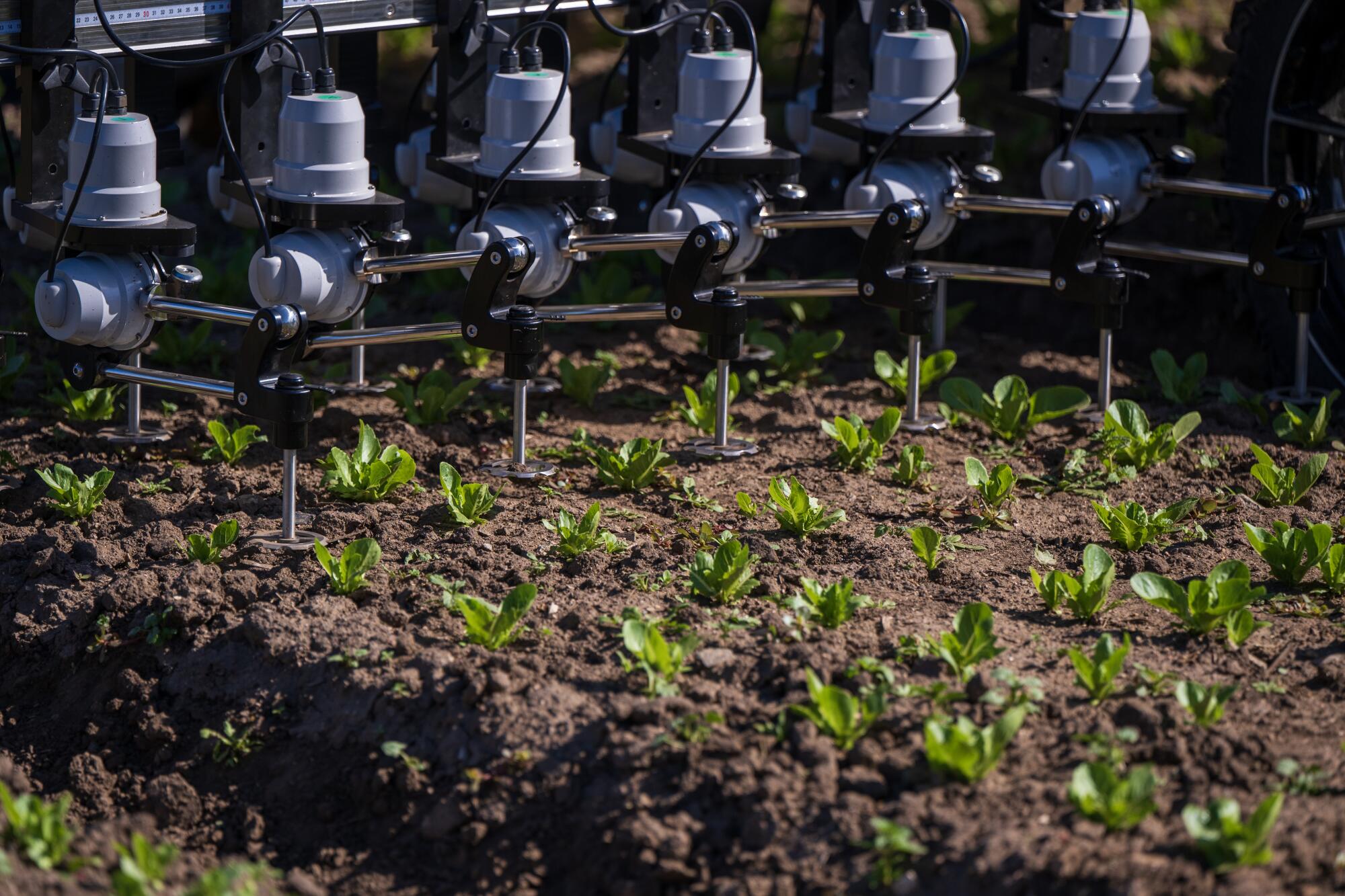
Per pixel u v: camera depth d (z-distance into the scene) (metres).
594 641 3.28
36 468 4.24
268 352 3.67
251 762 3.16
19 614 3.58
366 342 4.18
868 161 4.75
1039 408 4.61
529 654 3.23
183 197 6.85
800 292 4.68
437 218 6.66
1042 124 6.85
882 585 3.59
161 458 4.35
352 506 4.03
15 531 3.90
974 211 5.77
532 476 4.20
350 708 3.15
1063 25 5.04
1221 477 4.29
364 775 3.02
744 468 4.38
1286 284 4.53
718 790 2.81
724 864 2.71
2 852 2.66
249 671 3.32
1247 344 5.45
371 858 2.91
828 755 2.83
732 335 4.27
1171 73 7.15
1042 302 5.89
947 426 4.67
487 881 2.81
